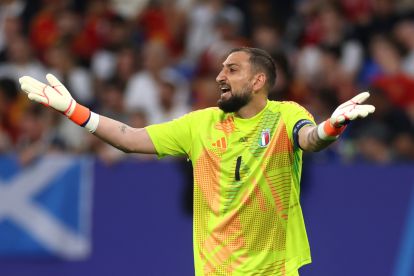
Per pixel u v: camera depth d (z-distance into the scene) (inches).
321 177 1227.2
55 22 1706.4
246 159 759.1
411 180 1223.5
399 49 1541.6
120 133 766.5
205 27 1708.9
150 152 773.3
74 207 1250.0
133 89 1487.5
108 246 1242.6
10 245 1257.4
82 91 1560.0
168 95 1412.4
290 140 754.8
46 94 752.3
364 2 1670.8
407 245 1224.8
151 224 1237.1
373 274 1224.8
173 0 1744.6
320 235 1226.6
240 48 778.2
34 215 1253.7
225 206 761.6
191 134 776.9
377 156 1295.5
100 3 1723.7
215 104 1322.6
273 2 1715.1
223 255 761.0
